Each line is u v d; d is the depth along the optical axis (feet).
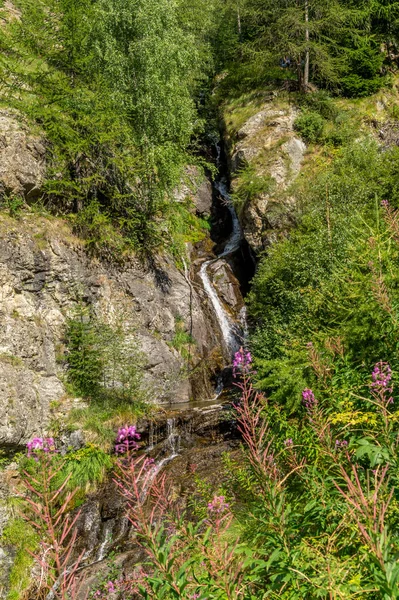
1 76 44.24
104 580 21.33
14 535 28.55
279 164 57.82
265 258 47.83
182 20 78.59
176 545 9.62
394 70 70.13
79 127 46.80
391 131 62.80
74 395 38.42
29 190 41.57
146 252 51.49
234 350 53.72
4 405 31.65
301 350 25.38
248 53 72.79
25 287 38.04
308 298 32.07
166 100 50.03
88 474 32.91
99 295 44.06
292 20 64.90
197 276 57.93
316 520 9.65
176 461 33.45
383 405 10.41
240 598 8.04
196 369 49.24
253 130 64.23
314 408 11.57
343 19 66.64
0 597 26.23
